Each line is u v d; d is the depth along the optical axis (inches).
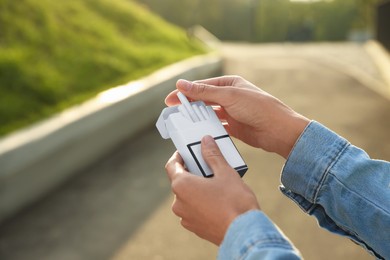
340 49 734.5
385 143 231.9
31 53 267.4
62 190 169.5
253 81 419.2
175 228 141.1
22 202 153.7
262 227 27.6
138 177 183.2
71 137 183.8
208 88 39.9
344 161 36.5
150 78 304.7
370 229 35.4
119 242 134.1
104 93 248.5
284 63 543.5
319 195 37.1
